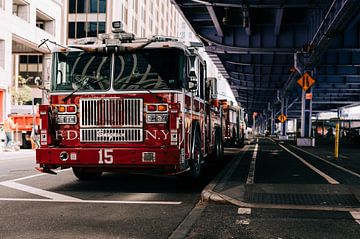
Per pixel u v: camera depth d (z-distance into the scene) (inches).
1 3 1321.4
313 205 259.8
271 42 1214.9
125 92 324.2
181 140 321.1
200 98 401.7
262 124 5349.4
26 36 1464.1
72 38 2123.5
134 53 331.0
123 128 323.3
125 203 280.5
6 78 1341.0
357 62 1421.0
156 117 319.9
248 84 2354.8
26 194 316.2
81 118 329.1
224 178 370.0
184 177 378.3
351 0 684.1
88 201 287.3
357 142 1558.8
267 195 287.4
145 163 313.6
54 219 231.6
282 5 893.2
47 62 344.2
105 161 317.7
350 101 2960.1
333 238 193.2
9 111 1344.7
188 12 1087.6
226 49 1266.0
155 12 3147.1
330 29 861.2
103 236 196.7
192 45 372.2
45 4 1617.9
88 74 333.4
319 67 1542.8
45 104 341.4
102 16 2112.5
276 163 535.5
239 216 237.6
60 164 325.4
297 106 4018.2
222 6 933.8
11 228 211.0
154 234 200.5
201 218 233.3
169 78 323.6
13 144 877.8
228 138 832.9
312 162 557.0
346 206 257.3
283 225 216.7
